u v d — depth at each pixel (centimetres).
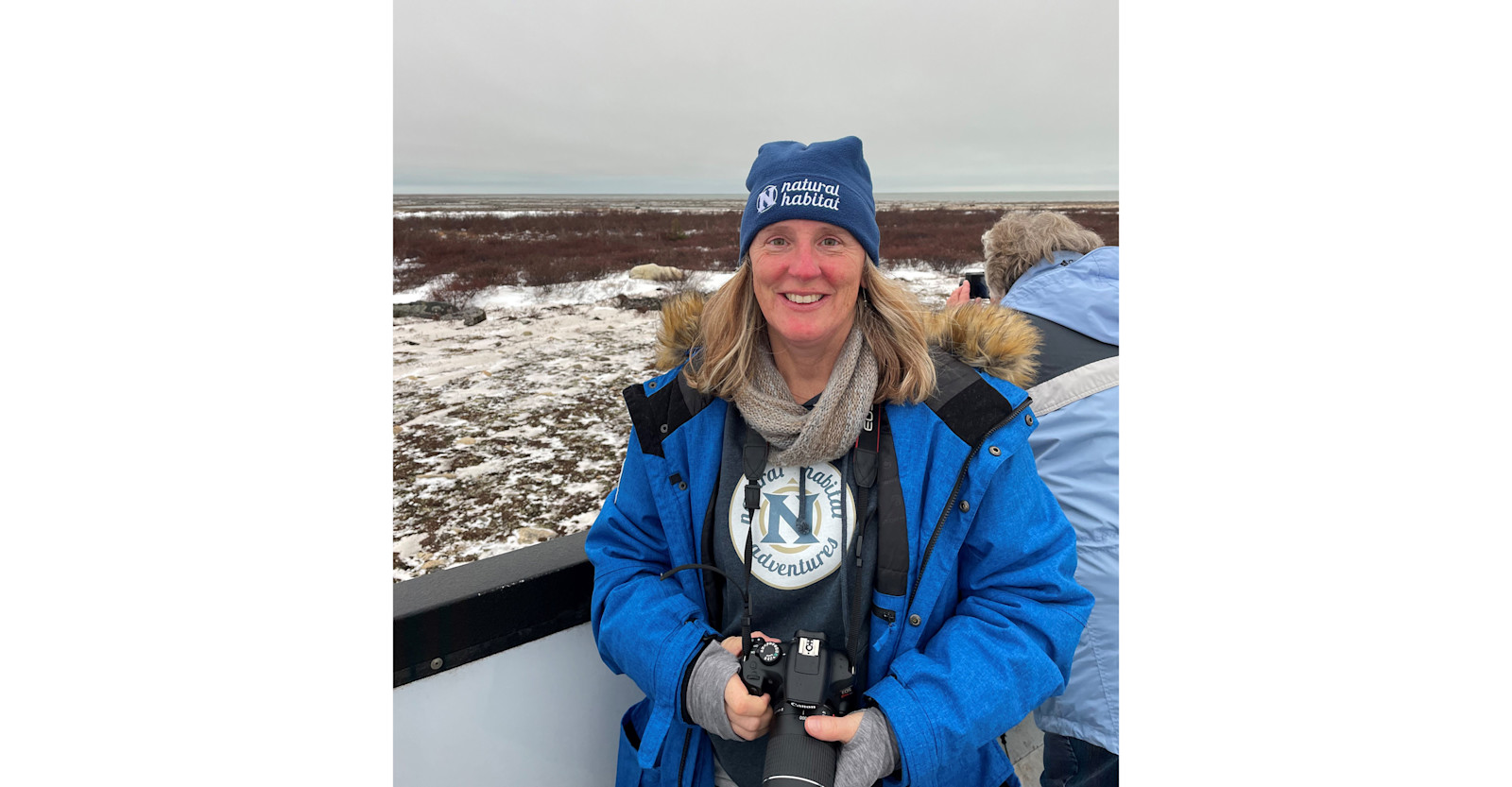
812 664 84
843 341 95
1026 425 90
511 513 384
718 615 104
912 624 93
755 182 92
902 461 92
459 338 808
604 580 107
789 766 79
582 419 541
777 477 96
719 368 96
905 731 83
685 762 103
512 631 117
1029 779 153
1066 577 94
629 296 1030
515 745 122
